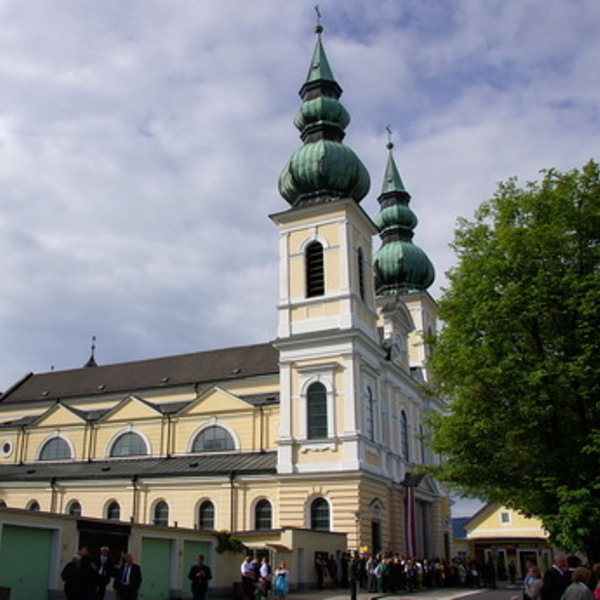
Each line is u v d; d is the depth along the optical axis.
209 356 64.69
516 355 28.05
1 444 63.88
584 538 25.53
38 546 25.59
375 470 47.09
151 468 52.84
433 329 71.88
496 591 44.12
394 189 75.56
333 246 50.47
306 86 57.88
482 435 28.75
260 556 36.22
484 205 32.34
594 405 26.66
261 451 52.91
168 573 31.44
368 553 42.75
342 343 47.50
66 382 69.38
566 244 28.50
